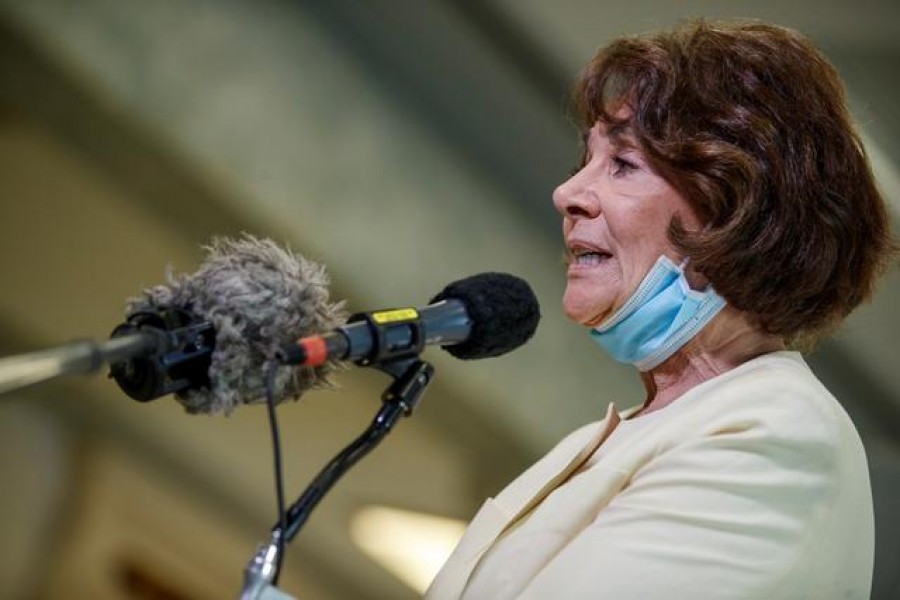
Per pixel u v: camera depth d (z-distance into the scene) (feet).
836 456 9.64
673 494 9.42
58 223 26.61
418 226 24.76
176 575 28.19
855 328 22.24
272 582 8.17
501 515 10.91
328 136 24.63
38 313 27.48
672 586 9.14
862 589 9.98
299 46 24.56
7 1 24.11
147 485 27.78
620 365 25.46
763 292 10.08
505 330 9.74
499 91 24.49
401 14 24.26
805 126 10.17
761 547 9.32
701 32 10.60
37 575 27.66
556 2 23.85
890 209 11.41
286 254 9.56
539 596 9.37
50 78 24.71
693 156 10.08
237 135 24.58
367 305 24.82
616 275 10.44
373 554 27.30
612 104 10.65
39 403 27.17
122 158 25.36
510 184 24.73
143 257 26.94
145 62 24.53
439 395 25.55
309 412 27.37
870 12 22.36
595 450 10.83
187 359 8.79
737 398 9.81
